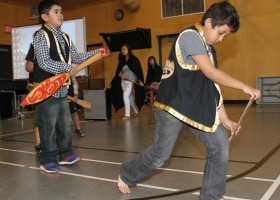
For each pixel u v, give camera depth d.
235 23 1.73
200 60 1.75
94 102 7.04
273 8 9.16
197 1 10.17
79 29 5.97
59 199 2.40
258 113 7.07
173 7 10.59
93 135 5.13
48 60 2.94
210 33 1.77
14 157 3.83
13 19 11.64
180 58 1.83
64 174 3.04
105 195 2.43
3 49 11.31
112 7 11.72
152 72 8.80
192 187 2.53
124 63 7.13
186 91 1.82
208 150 1.89
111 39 11.57
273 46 9.23
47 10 3.04
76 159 3.37
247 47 9.59
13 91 8.62
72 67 3.00
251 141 4.17
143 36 10.78
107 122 6.64
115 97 7.43
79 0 11.68
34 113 4.00
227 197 2.28
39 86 2.93
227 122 2.00
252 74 9.57
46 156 3.12
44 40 2.96
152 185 2.60
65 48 3.13
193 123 1.81
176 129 1.93
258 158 3.31
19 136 5.39
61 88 3.10
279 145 3.87
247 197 2.27
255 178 2.68
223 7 1.74
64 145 3.33
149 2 11.00
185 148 3.91
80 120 7.14
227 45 9.86
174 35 10.77
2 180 2.92
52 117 3.08
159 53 11.03
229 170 2.92
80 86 10.31
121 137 4.85
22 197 2.47
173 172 2.93
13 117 8.45
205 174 1.90
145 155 2.13
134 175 2.28
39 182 2.83
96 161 3.47
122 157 3.61
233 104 9.61
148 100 9.50
